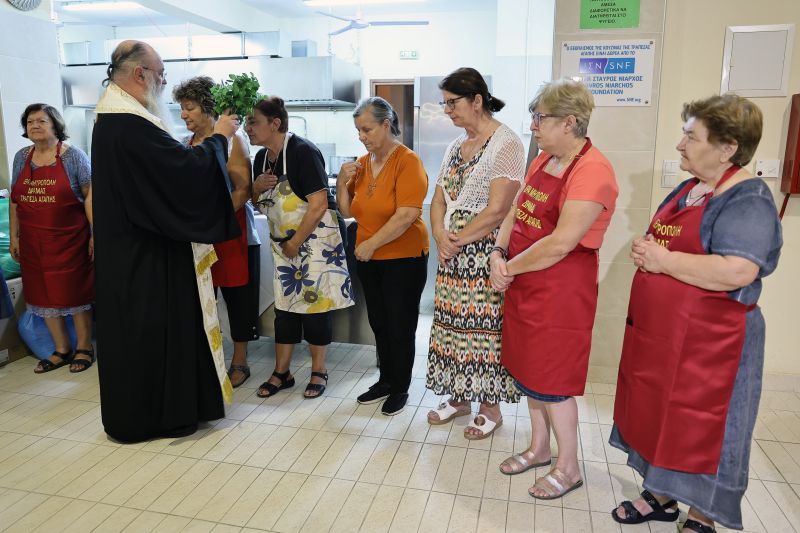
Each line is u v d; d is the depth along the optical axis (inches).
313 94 242.5
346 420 100.2
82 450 90.6
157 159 82.4
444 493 78.5
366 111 93.8
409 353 101.9
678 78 104.1
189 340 92.0
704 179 60.7
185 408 92.8
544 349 71.8
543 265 69.6
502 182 81.8
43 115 116.5
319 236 104.4
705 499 62.9
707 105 57.9
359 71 273.9
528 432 95.6
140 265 87.4
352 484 80.9
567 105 67.4
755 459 87.2
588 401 106.6
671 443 62.5
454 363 89.7
